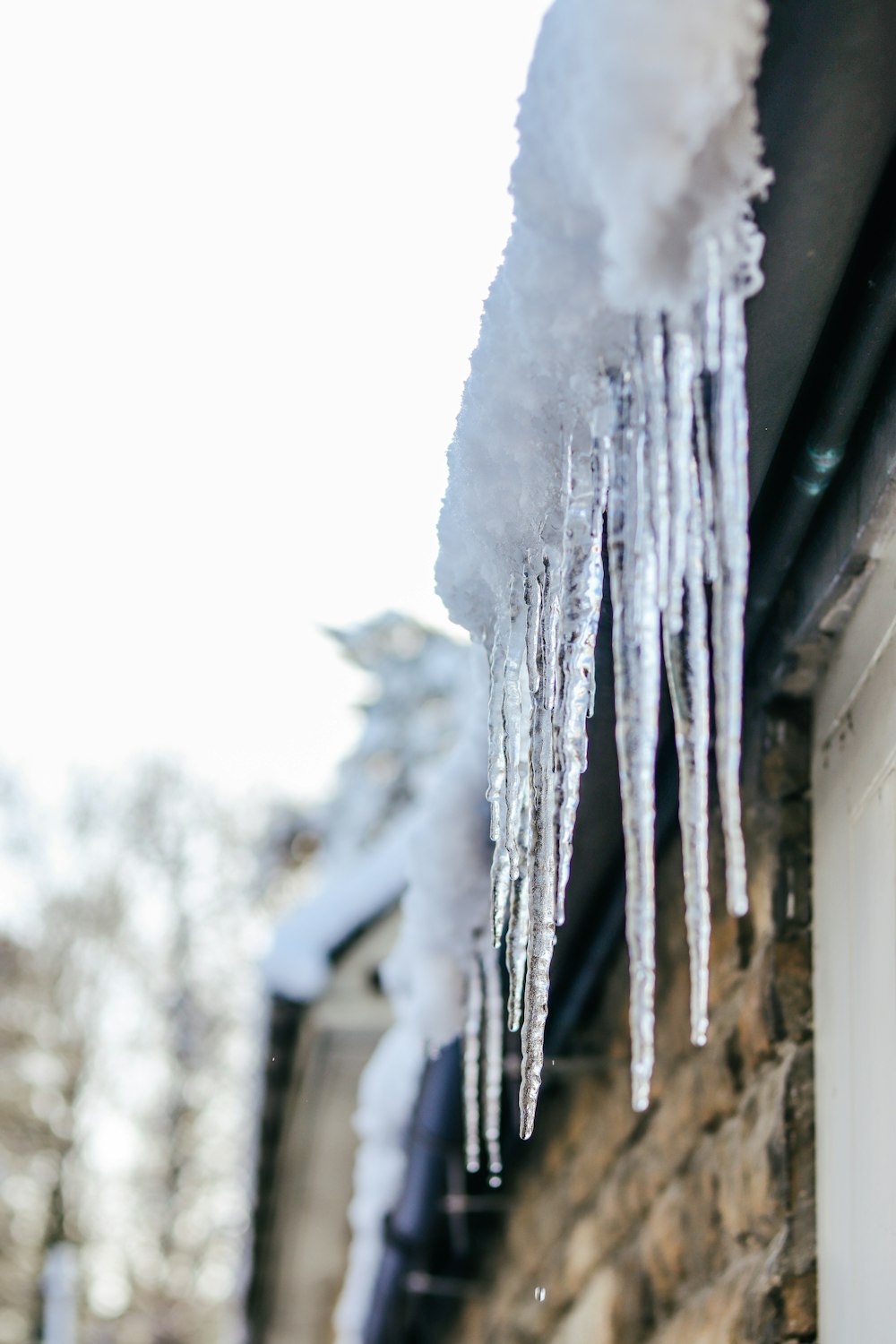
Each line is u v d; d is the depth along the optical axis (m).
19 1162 17.25
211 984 18.50
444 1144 2.81
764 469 1.90
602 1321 2.54
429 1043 2.49
